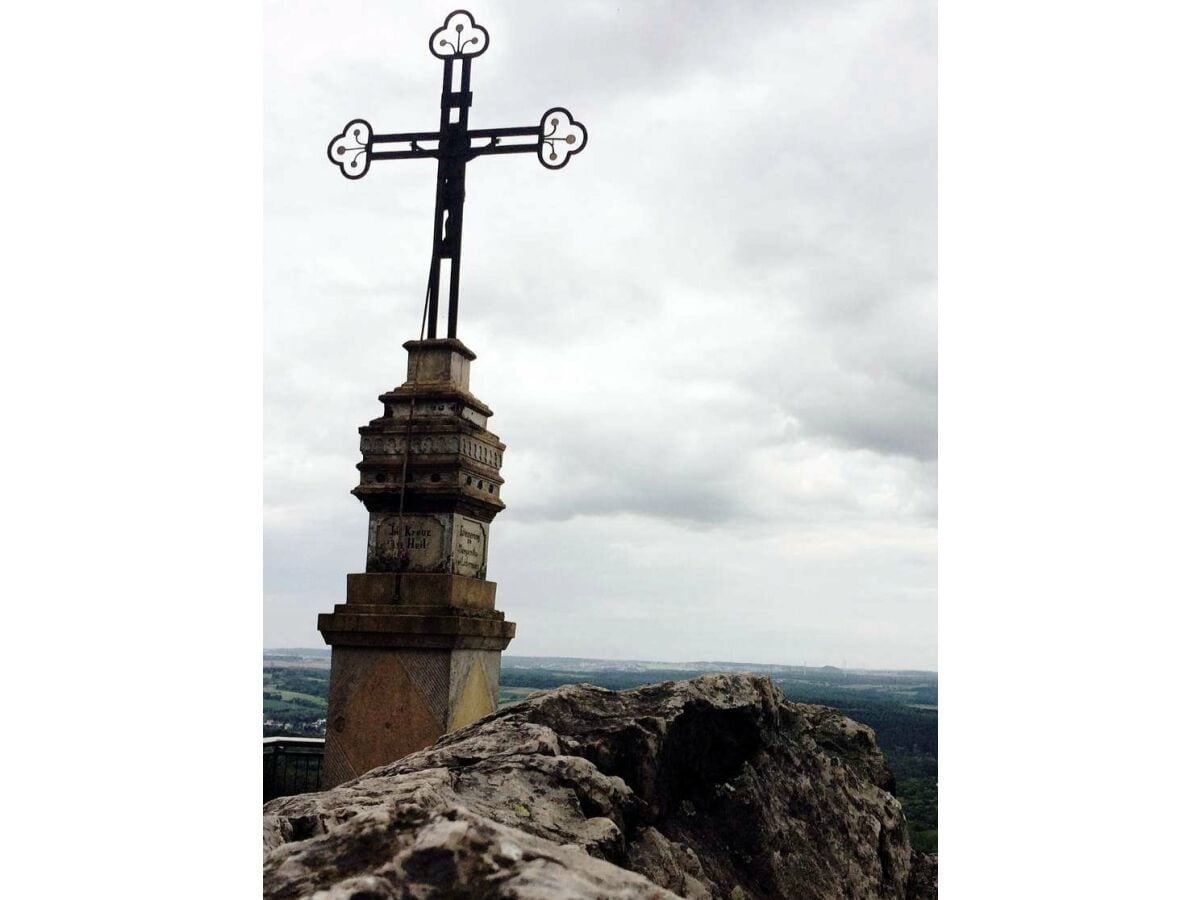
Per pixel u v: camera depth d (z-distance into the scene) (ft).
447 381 29.32
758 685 20.38
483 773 15.75
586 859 10.13
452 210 30.45
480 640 28.66
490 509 29.99
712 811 18.71
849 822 20.38
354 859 10.32
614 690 19.29
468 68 30.91
